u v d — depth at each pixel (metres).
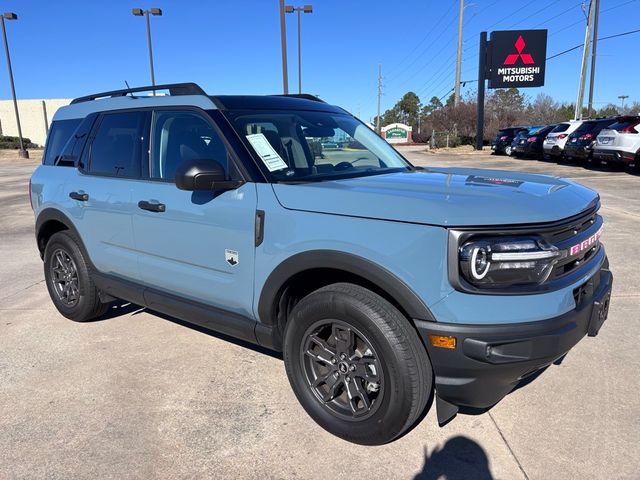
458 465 2.66
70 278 4.59
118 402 3.32
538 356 2.37
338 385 2.85
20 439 2.95
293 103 3.82
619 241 7.00
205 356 3.95
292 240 2.79
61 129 4.71
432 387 2.65
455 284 2.33
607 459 2.66
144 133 3.74
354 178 3.23
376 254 2.50
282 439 2.91
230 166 3.14
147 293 3.78
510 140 27.64
